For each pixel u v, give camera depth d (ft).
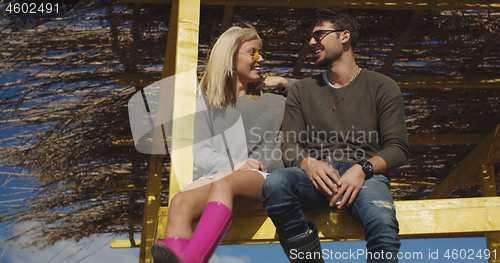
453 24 13.66
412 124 18.65
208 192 6.18
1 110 14.69
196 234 5.57
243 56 8.01
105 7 12.80
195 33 8.06
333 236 6.63
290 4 11.41
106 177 19.92
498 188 22.56
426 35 14.24
